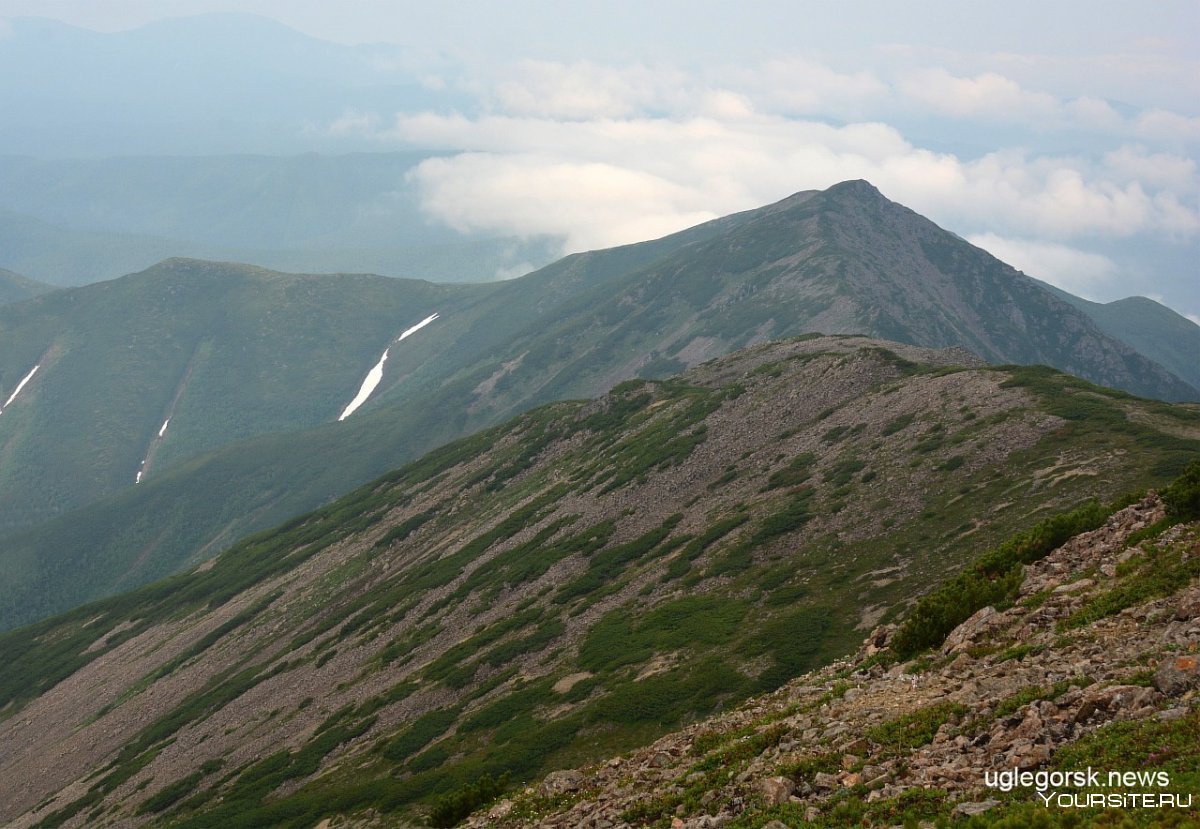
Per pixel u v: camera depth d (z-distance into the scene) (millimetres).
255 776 86812
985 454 77000
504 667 81875
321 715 98062
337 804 66000
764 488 95188
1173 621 21312
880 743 21141
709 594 74750
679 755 28406
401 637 109812
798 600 65500
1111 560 28359
